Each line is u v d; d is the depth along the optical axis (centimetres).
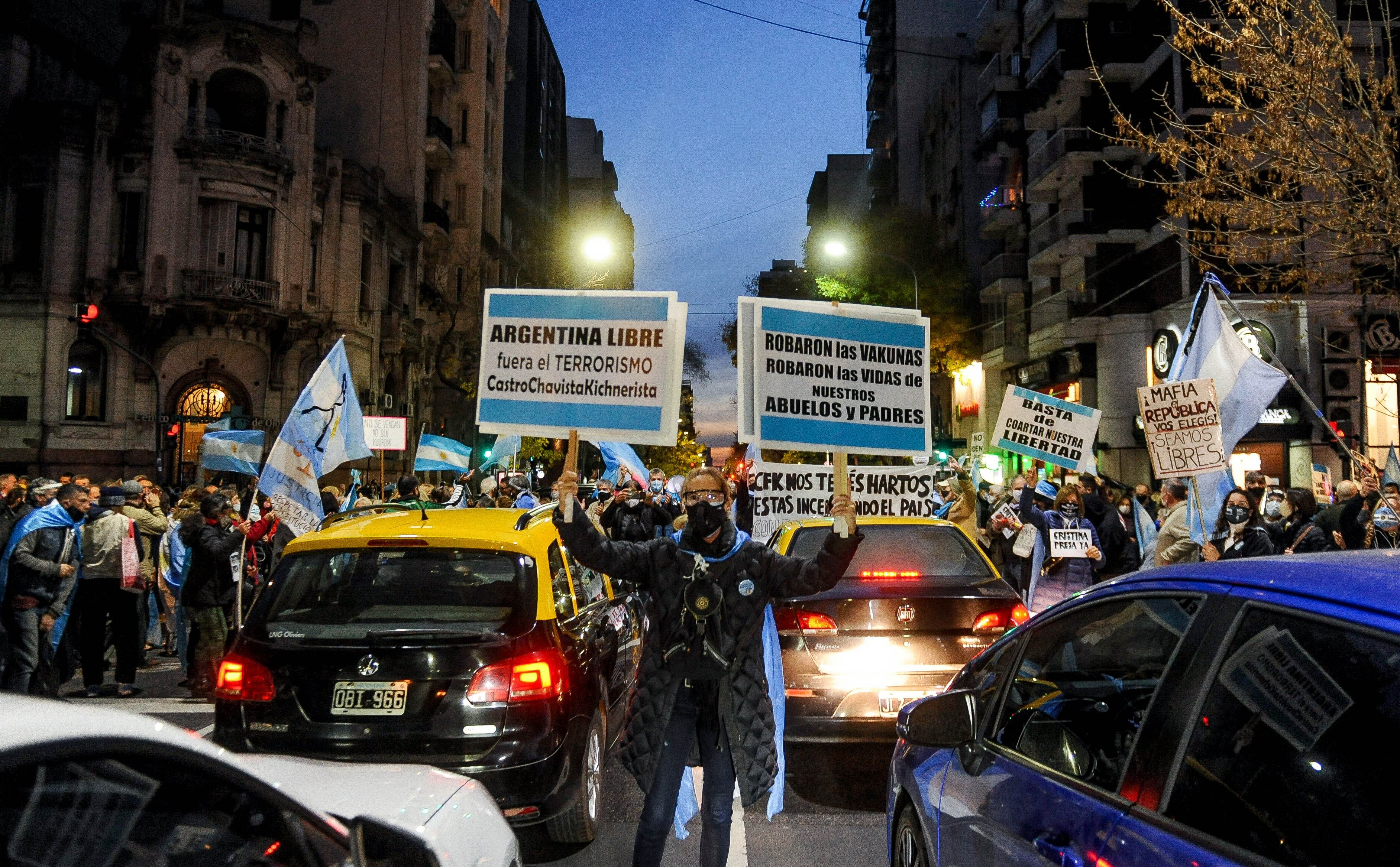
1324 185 916
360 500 1134
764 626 443
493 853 279
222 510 891
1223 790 195
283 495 799
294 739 448
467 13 4531
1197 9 2427
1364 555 213
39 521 801
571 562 561
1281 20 923
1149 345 3127
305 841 196
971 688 346
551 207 7644
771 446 463
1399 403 2550
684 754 379
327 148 3212
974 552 698
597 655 539
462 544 497
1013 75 3922
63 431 2858
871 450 489
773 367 469
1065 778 251
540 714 457
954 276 4094
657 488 1706
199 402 3031
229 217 2958
